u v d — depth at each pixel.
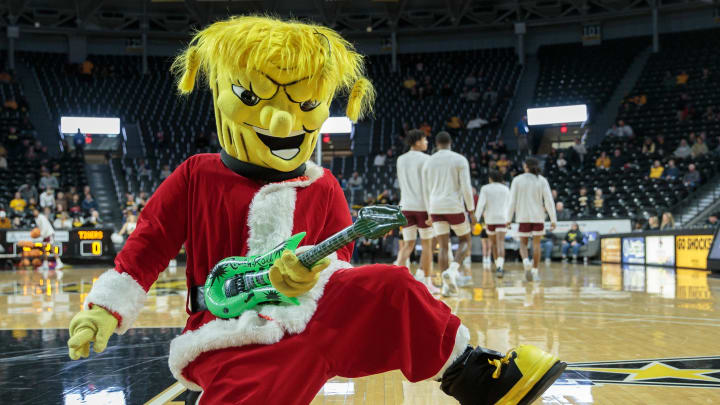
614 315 5.18
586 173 18.92
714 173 17.08
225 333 1.59
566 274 10.97
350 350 1.63
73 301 7.08
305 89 1.73
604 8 26.03
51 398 2.70
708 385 2.79
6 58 25.81
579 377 2.95
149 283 1.81
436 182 6.76
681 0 24.88
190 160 1.90
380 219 1.41
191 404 1.87
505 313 5.30
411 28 27.27
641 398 2.59
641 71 24.56
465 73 27.03
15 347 4.01
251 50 1.67
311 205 1.85
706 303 6.09
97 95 25.64
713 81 22.47
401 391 2.80
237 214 1.79
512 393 1.72
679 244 12.16
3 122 22.64
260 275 1.62
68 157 22.09
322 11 26.14
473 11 26.94
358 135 25.36
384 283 1.63
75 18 27.06
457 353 1.74
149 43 27.59
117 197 21.36
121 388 2.87
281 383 1.54
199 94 26.16
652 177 17.48
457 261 6.87
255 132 1.76
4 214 16.30
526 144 22.45
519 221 9.11
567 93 24.55
